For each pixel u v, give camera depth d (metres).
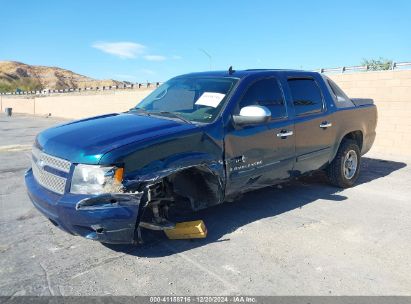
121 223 3.48
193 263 3.79
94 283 3.43
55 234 4.56
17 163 9.45
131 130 3.93
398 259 3.91
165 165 3.76
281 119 5.04
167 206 4.12
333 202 5.71
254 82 4.86
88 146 3.61
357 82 10.35
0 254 4.02
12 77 183.25
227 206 5.47
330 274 3.60
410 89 9.34
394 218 5.05
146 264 3.78
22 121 27.80
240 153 4.48
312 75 5.82
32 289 3.34
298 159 5.32
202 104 4.63
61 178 3.64
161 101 5.12
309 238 4.39
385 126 9.92
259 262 3.81
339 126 6.03
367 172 7.79
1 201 5.99
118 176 3.48
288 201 5.75
